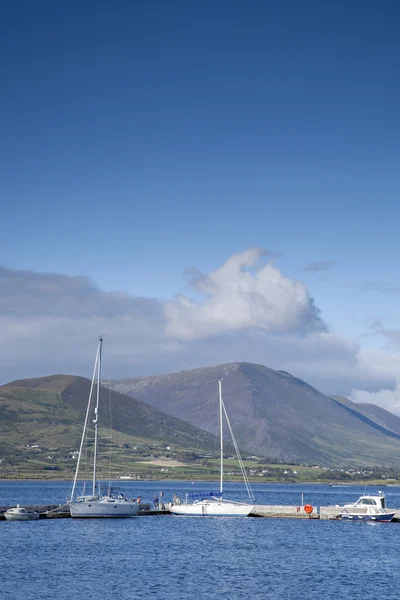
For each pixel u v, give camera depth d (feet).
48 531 401.49
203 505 502.38
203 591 244.83
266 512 507.30
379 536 411.54
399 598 239.91
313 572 288.30
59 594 236.22
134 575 271.49
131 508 477.36
